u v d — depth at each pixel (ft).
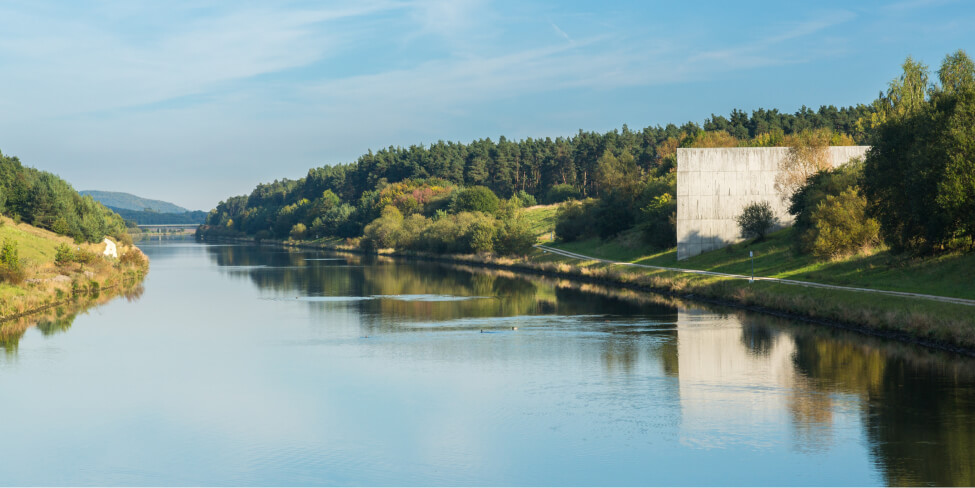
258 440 97.14
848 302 164.45
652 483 80.79
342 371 133.18
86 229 453.58
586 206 437.99
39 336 175.22
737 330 163.53
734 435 93.76
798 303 178.60
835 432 93.25
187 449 94.43
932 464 82.38
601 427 98.63
